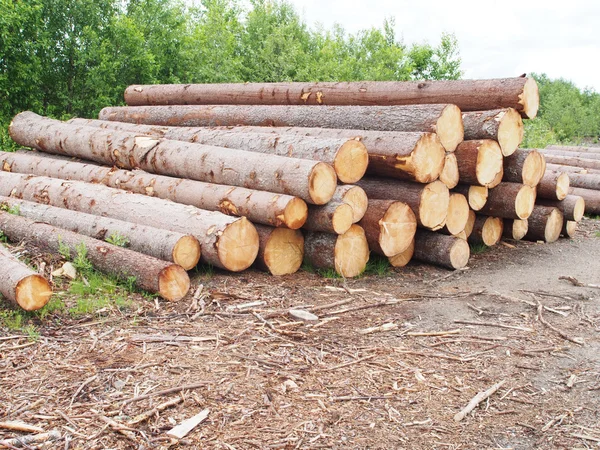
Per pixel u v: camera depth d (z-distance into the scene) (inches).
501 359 178.1
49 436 126.6
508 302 233.5
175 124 398.9
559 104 1200.8
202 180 285.7
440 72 777.6
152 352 170.7
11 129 397.1
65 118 540.7
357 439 131.4
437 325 205.8
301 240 265.6
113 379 153.0
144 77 590.9
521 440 133.3
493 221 336.5
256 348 178.1
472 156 283.3
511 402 151.0
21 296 183.8
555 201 363.3
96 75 540.4
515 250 333.1
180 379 154.8
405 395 152.9
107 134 335.9
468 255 292.2
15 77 503.5
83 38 533.3
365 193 263.1
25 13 481.7
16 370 155.8
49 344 172.2
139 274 216.8
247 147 291.7
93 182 319.3
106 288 218.1
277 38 833.5
